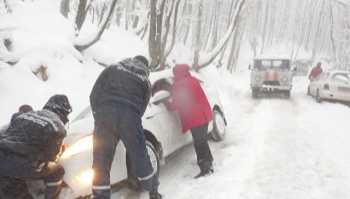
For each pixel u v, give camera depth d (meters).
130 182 4.38
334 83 12.47
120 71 3.80
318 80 13.77
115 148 3.75
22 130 3.40
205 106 5.11
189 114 5.00
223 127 7.22
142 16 16.81
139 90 3.81
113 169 3.98
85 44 10.55
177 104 5.07
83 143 3.78
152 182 3.84
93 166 3.64
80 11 10.76
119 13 20.91
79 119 4.78
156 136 4.79
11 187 3.42
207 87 7.26
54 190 3.47
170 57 17.16
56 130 3.45
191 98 5.04
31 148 3.34
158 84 5.40
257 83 14.77
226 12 27.73
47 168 3.43
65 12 13.53
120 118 3.62
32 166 3.33
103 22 10.50
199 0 16.41
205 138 5.05
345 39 26.92
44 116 3.51
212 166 5.10
